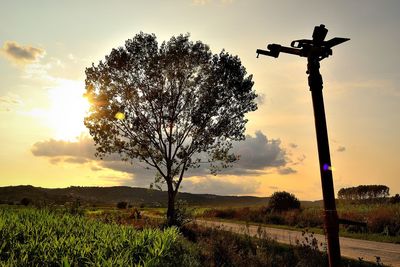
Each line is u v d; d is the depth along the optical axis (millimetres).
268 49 4637
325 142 4129
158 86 27328
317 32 4348
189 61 27219
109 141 27547
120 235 10547
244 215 40188
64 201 20906
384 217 23922
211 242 13477
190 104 27953
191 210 25312
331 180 4082
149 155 27609
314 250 12734
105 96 27438
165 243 9906
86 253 8273
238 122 28469
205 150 27812
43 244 8781
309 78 4312
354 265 12930
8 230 10102
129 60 27156
